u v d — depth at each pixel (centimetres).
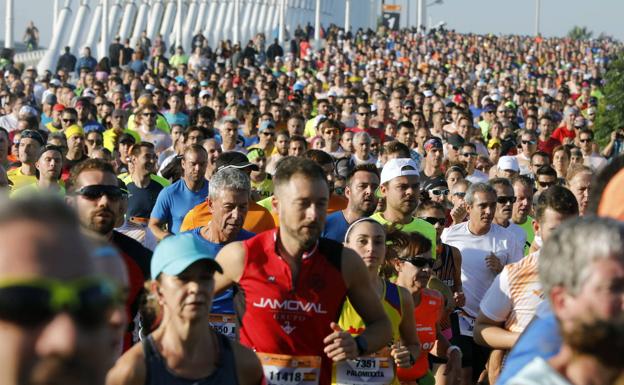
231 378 951
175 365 931
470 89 8394
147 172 2277
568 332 546
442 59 11525
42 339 400
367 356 1282
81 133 2791
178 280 930
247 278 1117
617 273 533
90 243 413
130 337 1290
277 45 9812
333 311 1116
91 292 403
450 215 2402
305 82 6794
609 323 534
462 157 3225
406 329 1348
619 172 670
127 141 2970
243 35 13375
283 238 1117
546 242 568
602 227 545
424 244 1479
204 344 947
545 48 14688
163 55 8500
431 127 4891
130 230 2125
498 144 3850
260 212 1856
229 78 5912
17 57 10550
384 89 6738
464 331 1866
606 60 12750
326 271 1112
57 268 398
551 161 3697
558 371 554
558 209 1427
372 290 1135
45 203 401
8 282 391
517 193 2267
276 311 1107
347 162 2875
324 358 1126
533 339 593
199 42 9688
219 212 1523
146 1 10844
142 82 5672
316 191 1090
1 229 395
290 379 1108
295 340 1108
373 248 1311
